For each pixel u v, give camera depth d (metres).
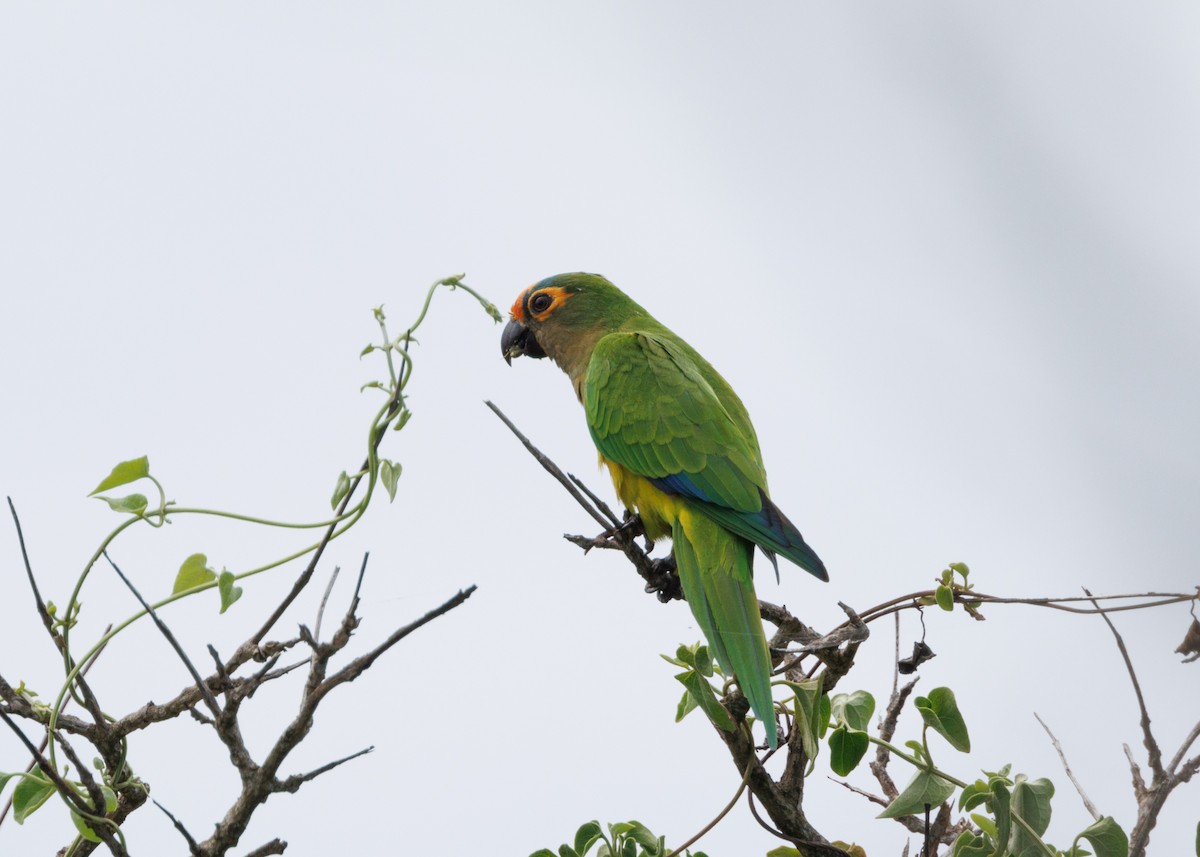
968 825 7.61
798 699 6.94
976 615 7.09
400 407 6.42
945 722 6.74
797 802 7.14
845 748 6.98
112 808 6.13
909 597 7.17
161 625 5.36
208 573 6.42
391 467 6.32
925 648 7.43
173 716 6.34
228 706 5.46
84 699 6.32
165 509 6.43
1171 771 6.54
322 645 5.44
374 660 5.41
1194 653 6.61
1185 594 6.66
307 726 5.44
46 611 6.20
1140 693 6.66
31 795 6.27
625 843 6.95
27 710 6.46
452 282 6.67
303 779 5.62
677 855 7.09
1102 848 6.49
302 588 6.27
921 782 6.70
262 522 6.49
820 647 6.73
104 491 6.44
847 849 7.12
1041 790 6.62
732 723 6.98
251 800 5.51
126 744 6.43
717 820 7.01
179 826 5.45
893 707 7.57
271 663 5.72
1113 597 6.68
